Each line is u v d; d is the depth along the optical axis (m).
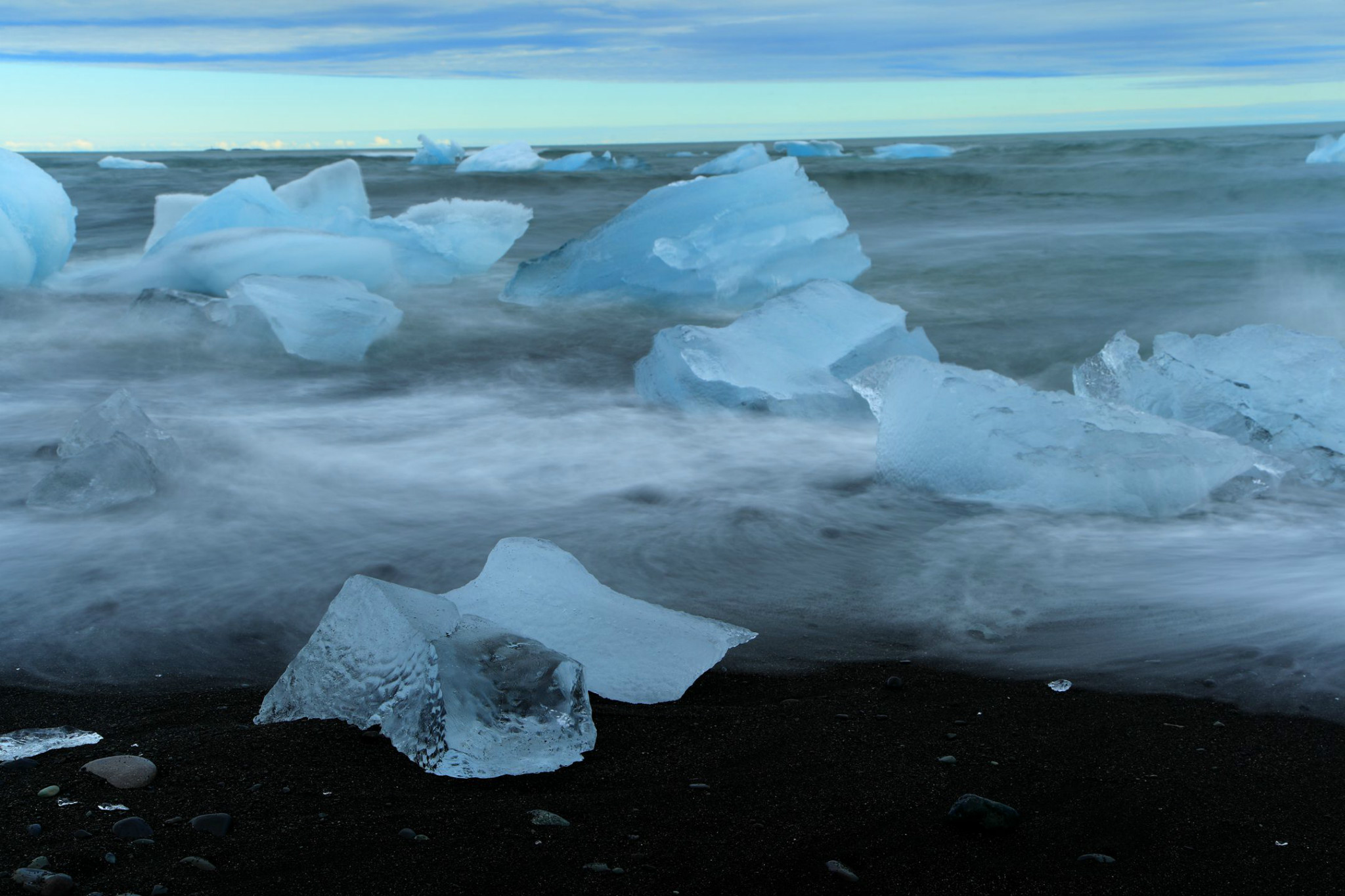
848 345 6.52
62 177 27.19
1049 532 4.12
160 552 3.81
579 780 2.27
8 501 4.32
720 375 6.07
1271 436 4.98
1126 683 2.82
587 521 4.26
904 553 3.91
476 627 2.67
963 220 16.52
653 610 3.13
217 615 3.30
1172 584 3.51
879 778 2.28
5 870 1.80
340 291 8.09
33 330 8.08
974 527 4.20
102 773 2.21
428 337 8.45
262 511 4.30
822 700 2.73
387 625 2.54
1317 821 2.11
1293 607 3.25
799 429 5.82
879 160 32.84
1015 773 2.31
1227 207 17.08
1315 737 2.49
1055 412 4.62
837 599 3.46
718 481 4.86
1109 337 8.38
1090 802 2.18
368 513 4.32
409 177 26.25
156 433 4.74
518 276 9.83
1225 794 2.22
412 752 2.34
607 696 2.73
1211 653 2.97
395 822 2.05
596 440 5.59
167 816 2.04
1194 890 1.86
